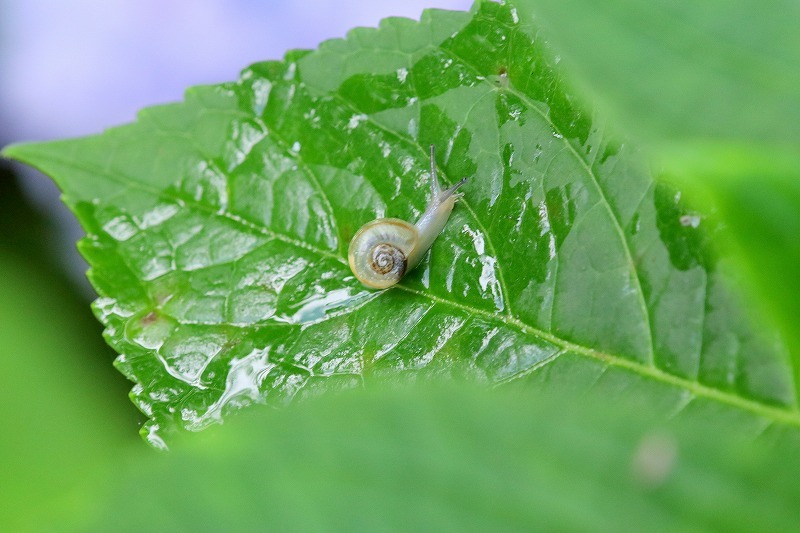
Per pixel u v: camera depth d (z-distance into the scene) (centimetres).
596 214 34
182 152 36
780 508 14
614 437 14
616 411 14
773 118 15
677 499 14
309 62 36
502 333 34
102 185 35
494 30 35
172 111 36
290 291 35
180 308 35
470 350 35
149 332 35
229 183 36
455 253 35
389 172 36
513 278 35
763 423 32
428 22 35
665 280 33
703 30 15
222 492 13
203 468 14
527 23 35
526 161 35
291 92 36
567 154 34
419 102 35
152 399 35
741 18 15
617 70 15
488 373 34
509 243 35
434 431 14
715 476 14
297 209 36
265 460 14
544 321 34
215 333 35
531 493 14
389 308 35
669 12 15
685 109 15
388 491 14
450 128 35
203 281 35
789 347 16
